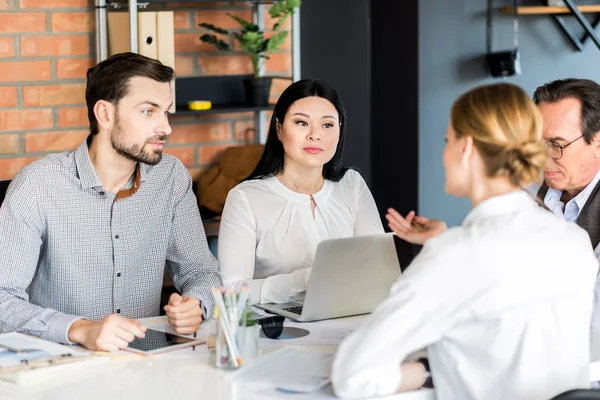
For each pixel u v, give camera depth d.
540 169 1.88
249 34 4.32
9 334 2.36
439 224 2.38
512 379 1.84
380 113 5.39
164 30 4.06
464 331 1.84
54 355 2.19
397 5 5.12
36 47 4.16
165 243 2.86
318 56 5.26
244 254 2.90
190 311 2.43
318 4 5.21
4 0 4.07
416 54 5.00
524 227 1.85
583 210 2.69
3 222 2.58
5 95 4.13
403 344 1.82
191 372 2.11
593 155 2.62
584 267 1.90
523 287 1.81
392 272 2.58
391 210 2.42
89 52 4.27
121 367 2.15
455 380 1.89
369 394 1.88
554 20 5.18
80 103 4.29
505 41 5.11
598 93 2.61
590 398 1.79
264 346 2.31
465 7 5.04
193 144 4.54
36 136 4.22
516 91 1.89
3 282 2.54
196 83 4.52
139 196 2.76
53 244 2.66
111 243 2.72
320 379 2.03
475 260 1.80
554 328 1.86
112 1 4.15
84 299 2.72
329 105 2.96
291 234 2.96
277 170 3.04
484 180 1.89
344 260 2.47
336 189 3.11
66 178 2.65
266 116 4.68
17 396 1.96
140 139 2.60
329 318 2.57
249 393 1.97
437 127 5.11
